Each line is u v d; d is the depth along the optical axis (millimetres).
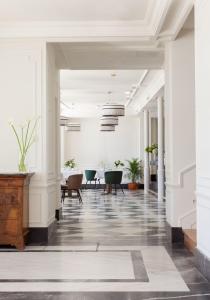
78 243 6691
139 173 21266
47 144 7102
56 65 9156
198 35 4801
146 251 6047
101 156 22109
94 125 22031
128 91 15312
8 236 6188
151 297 3912
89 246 6438
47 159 7074
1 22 6938
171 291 4102
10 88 7043
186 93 6961
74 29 7035
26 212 6594
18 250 6152
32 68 7043
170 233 6809
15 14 6641
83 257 5648
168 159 7242
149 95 14539
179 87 6961
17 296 3959
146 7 6398
